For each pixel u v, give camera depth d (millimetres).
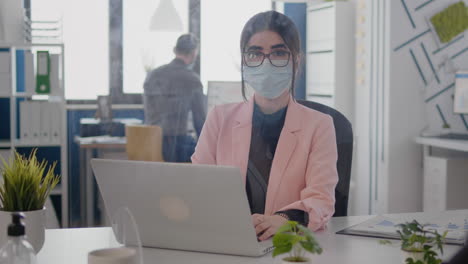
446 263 958
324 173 1892
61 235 1649
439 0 4465
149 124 3801
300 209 1628
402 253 1288
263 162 2045
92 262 1146
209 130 2145
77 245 1544
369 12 4465
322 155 1938
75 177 3883
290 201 1978
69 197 3863
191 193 1362
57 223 3836
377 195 4578
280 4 4133
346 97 4527
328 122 1994
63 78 3922
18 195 1333
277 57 2117
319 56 4414
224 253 1414
